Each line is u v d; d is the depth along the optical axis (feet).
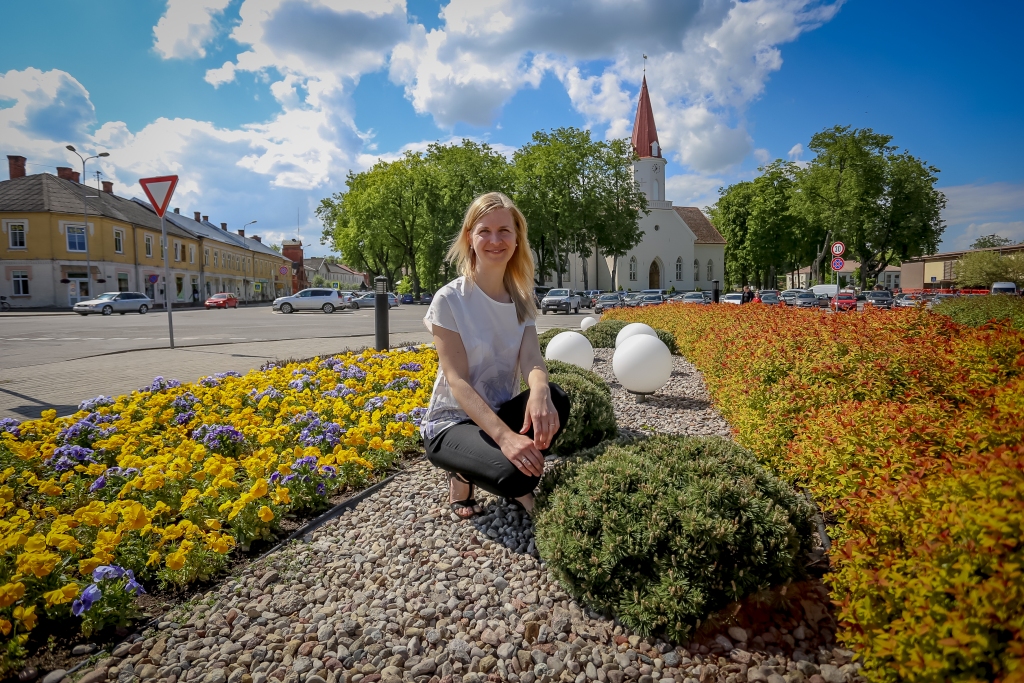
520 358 9.80
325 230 206.39
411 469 13.57
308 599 8.38
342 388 19.57
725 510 7.75
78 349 43.47
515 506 11.02
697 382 27.76
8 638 7.29
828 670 6.61
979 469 6.22
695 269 245.24
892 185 151.33
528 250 9.89
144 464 12.36
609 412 15.44
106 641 7.46
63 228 135.95
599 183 156.87
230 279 229.25
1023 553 4.72
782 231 180.04
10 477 12.07
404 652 7.20
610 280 225.97
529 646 7.36
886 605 5.79
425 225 166.20
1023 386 10.31
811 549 8.23
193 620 7.86
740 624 7.44
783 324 26.37
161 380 20.30
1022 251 181.47
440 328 9.07
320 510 11.35
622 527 7.77
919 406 10.94
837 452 10.22
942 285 213.05
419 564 9.28
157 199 34.76
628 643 7.31
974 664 4.62
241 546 9.70
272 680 6.75
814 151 152.56
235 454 14.10
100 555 8.09
